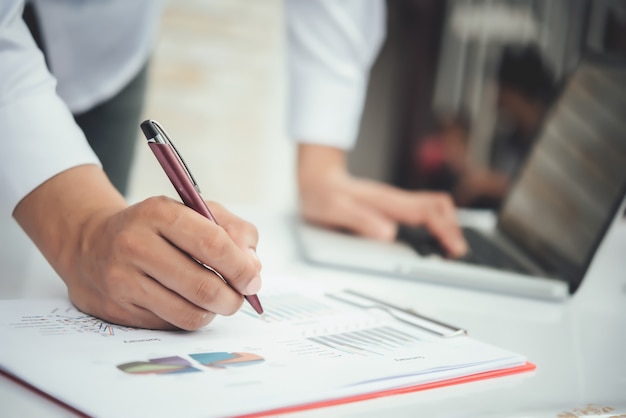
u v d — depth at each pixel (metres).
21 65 0.66
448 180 2.21
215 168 2.79
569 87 1.03
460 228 1.11
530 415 0.45
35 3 1.09
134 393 0.41
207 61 2.72
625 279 0.92
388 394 0.47
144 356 0.48
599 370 0.56
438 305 0.74
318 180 1.17
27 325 0.54
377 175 2.20
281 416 0.42
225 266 0.53
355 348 0.54
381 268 0.88
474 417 0.44
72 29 1.12
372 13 1.29
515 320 0.71
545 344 0.63
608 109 0.87
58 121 0.66
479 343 0.58
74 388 0.42
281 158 2.83
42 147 0.64
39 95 0.67
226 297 0.53
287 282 0.76
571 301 0.81
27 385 0.44
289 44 1.27
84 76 1.18
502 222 1.10
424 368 0.49
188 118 2.74
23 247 0.83
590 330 0.69
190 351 0.50
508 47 2.15
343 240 1.00
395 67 2.14
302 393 0.43
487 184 2.22
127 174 1.33
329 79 1.22
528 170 1.06
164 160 0.54
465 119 2.20
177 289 0.53
